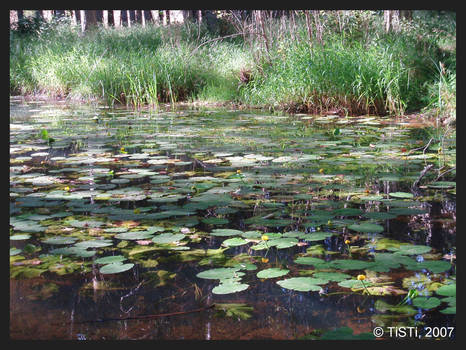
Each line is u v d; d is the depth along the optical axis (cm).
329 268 213
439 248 235
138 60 1088
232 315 177
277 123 698
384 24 1004
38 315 177
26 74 1225
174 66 1066
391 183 365
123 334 163
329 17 939
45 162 442
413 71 837
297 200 324
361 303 185
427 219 281
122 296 192
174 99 1051
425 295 188
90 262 225
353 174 389
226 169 411
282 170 405
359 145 520
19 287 201
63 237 252
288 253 235
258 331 165
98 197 324
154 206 305
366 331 164
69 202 313
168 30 1436
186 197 326
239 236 257
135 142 550
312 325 169
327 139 555
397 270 216
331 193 338
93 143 543
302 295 194
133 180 379
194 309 182
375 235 256
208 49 1214
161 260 228
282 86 847
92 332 164
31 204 306
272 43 969
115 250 240
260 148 507
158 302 188
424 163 429
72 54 1186
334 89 795
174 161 443
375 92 784
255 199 324
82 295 194
